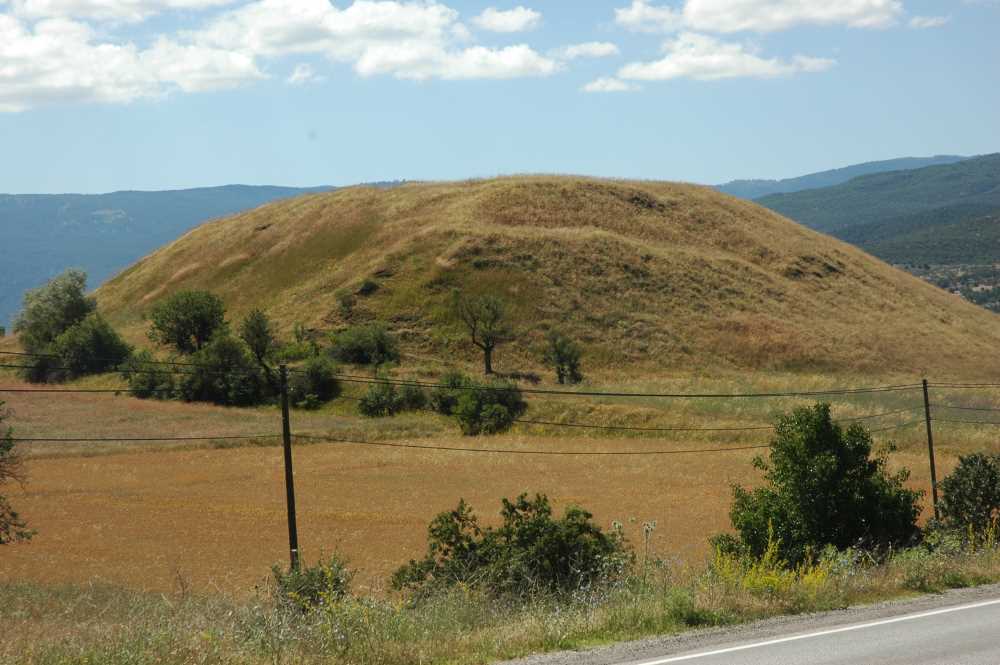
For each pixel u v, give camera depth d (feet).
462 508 59.67
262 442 184.85
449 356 266.16
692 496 127.13
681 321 290.56
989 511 67.56
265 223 386.32
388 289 300.20
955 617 33.76
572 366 252.62
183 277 361.71
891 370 281.33
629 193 380.37
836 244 400.47
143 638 29.07
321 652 28.32
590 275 307.17
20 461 104.27
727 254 347.97
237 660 27.35
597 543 55.06
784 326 295.48
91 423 201.87
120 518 116.67
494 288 296.10
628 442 181.88
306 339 274.36
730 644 29.55
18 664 27.04
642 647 29.32
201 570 87.15
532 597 38.06
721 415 195.21
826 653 28.19
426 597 43.75
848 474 62.28
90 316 278.26
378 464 160.76
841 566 42.09
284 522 113.70
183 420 207.21
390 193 388.37
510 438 188.96
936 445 157.89
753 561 47.03
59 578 82.64
